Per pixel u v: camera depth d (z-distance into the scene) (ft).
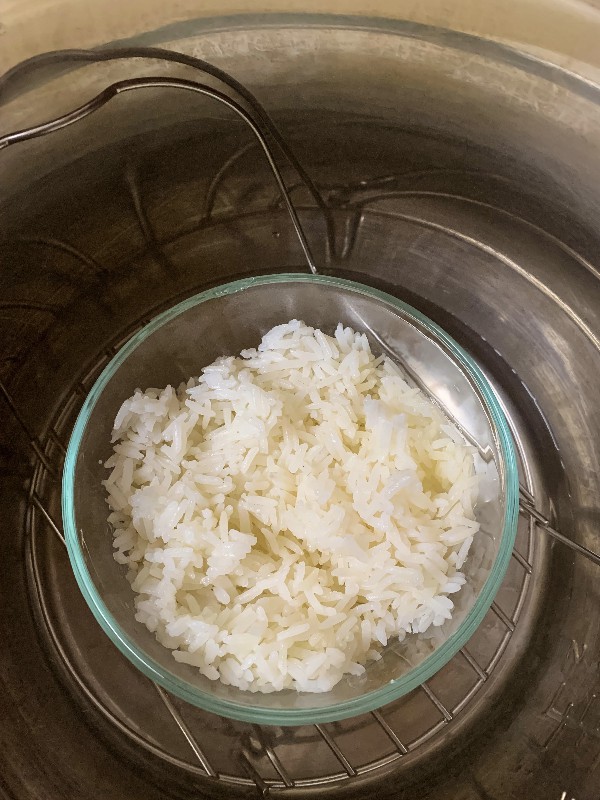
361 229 0.68
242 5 0.53
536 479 0.67
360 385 0.64
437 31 0.54
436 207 0.65
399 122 0.60
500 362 0.70
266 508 0.58
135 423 0.61
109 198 0.60
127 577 0.59
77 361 0.67
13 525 0.63
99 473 0.62
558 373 0.67
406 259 0.70
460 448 0.62
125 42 0.54
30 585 0.62
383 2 0.53
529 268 0.66
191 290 0.70
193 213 0.65
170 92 0.57
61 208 0.59
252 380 0.63
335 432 0.61
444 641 0.56
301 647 0.56
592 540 0.64
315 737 0.61
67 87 0.55
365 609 0.57
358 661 0.58
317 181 0.65
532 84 0.55
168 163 0.60
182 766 0.59
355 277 0.71
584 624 0.62
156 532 0.57
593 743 0.58
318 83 0.58
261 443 0.60
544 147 0.58
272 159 0.63
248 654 0.54
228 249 0.69
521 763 0.59
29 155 0.56
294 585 0.56
